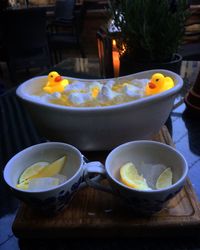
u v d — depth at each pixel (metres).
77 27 1.71
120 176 0.24
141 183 0.23
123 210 0.24
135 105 0.27
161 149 0.26
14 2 2.06
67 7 1.86
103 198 0.26
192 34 1.06
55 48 1.75
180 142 0.36
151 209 0.22
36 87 0.34
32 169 0.26
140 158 0.27
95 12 2.16
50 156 0.27
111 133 0.29
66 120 0.28
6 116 0.44
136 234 0.23
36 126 0.32
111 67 0.53
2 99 0.50
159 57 0.42
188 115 0.42
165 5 0.40
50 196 0.22
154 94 0.29
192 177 0.29
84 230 0.23
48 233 0.23
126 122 0.29
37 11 1.45
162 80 0.30
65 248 0.23
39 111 0.29
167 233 0.23
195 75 0.57
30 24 1.47
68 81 0.35
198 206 0.24
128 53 0.43
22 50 1.54
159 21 0.40
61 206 0.24
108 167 0.24
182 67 0.62
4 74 1.81
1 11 1.41
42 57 1.61
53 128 0.30
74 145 0.31
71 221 0.24
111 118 0.28
